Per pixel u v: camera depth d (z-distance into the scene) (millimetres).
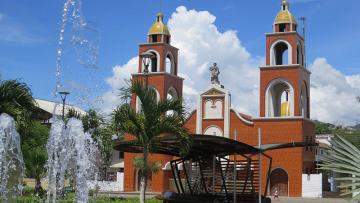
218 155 24984
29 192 31984
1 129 15812
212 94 53219
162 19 58469
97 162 39438
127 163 54094
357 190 6820
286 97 57719
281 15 51219
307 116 52250
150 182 53094
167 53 57312
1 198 15648
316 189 46344
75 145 23219
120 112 20094
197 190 27719
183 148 21141
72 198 25688
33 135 32125
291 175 47469
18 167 15930
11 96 21672
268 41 51031
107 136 37719
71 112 36719
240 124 51438
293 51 50125
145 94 19906
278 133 49094
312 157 50750
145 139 20047
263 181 48125
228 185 27656
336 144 7273
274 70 50156
